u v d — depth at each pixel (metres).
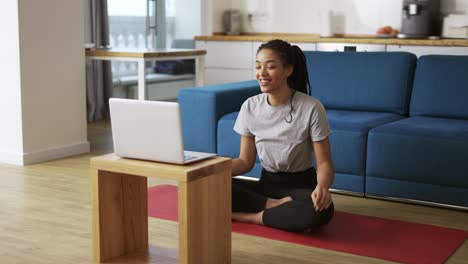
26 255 2.84
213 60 7.04
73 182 4.10
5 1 4.51
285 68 3.13
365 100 4.31
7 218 3.35
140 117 2.58
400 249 2.92
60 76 4.83
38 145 4.71
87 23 6.49
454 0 6.22
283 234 3.12
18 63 4.53
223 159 2.68
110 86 6.82
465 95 3.99
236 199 3.29
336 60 4.45
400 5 6.48
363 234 3.12
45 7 4.67
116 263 2.75
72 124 4.96
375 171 3.70
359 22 6.72
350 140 3.74
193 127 4.23
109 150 5.16
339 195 3.83
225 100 4.22
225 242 2.72
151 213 3.44
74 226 3.23
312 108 3.14
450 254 2.87
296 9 7.05
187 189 2.47
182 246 2.51
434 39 5.98
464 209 3.51
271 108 3.22
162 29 7.55
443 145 3.48
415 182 3.60
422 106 4.12
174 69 7.86
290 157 3.22
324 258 2.82
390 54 4.31
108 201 2.74
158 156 2.60
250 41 6.76
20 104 4.56
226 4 7.44
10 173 4.33
